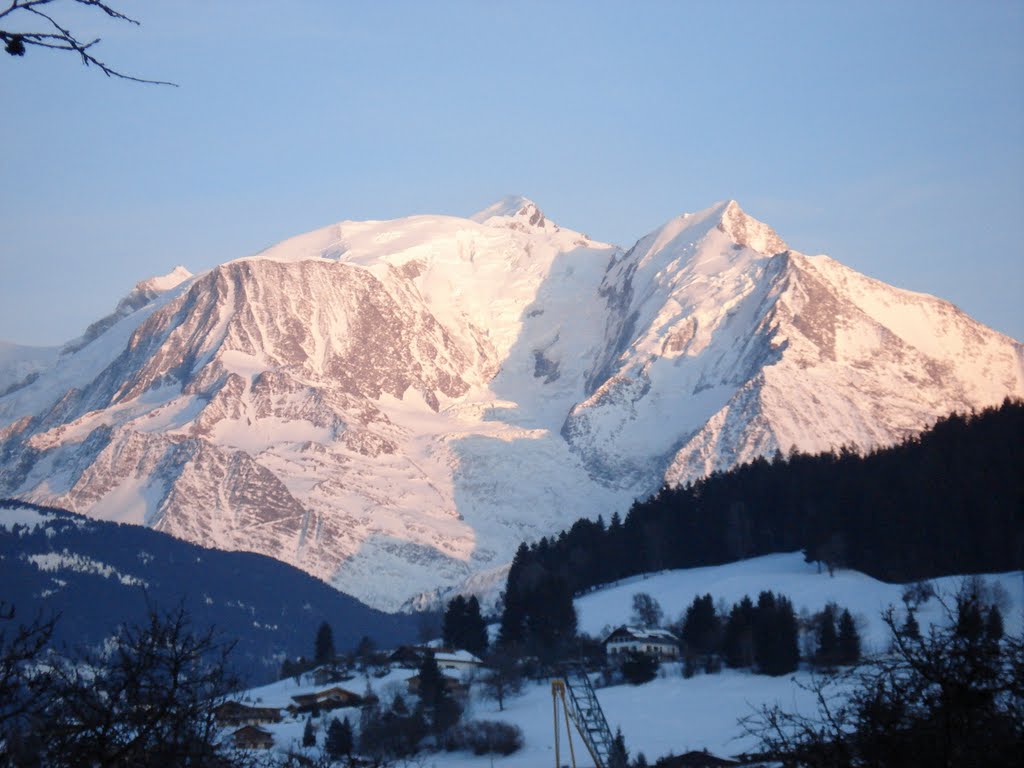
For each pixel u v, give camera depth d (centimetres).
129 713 2473
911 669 2362
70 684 2408
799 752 2408
